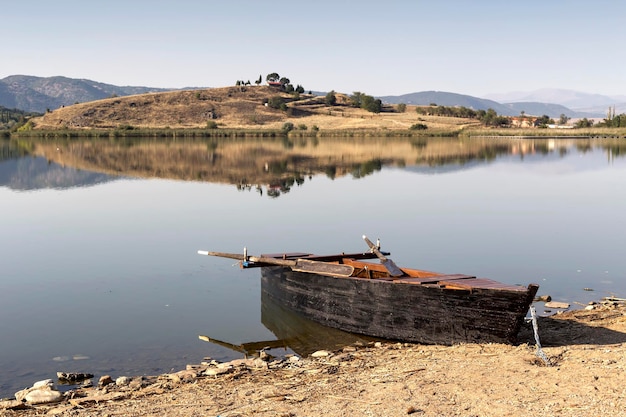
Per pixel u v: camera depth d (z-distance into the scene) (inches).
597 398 371.6
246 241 1064.2
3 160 3078.2
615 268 858.8
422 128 6786.4
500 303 510.3
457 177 2203.5
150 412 400.5
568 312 647.8
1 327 642.8
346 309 608.1
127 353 567.5
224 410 397.7
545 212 1374.3
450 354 505.4
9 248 1030.4
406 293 560.7
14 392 483.5
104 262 928.3
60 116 7800.2
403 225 1210.0
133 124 7583.7
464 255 943.7
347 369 486.9
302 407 394.0
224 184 2014.0
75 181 2118.6
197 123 7746.1
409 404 386.0
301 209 1438.2
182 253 979.3
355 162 2930.6
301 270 645.9
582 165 2684.5
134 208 1477.6
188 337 609.3
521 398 382.3
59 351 573.6
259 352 565.6
